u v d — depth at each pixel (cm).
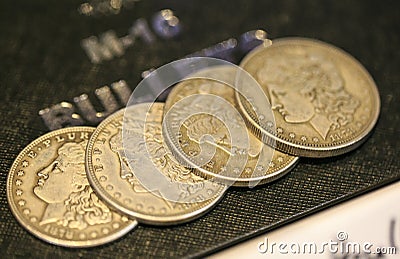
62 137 24
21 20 27
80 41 27
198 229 23
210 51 27
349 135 25
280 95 25
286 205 24
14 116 25
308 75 26
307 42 27
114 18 27
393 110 26
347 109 25
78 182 23
